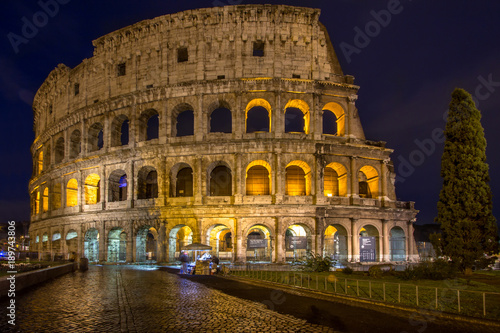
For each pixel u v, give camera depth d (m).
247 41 64.56
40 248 82.69
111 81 70.81
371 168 66.88
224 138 62.16
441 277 36.69
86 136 73.00
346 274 42.84
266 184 64.50
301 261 55.44
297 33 65.00
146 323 19.22
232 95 63.41
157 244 61.84
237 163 60.75
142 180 68.06
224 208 60.00
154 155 63.62
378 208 63.56
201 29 65.44
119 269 53.19
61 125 78.38
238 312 22.41
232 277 41.66
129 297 26.91
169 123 64.88
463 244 41.91
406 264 58.50
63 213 74.19
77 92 78.69
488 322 20.00
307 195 60.94
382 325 19.64
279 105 62.34
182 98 64.62
